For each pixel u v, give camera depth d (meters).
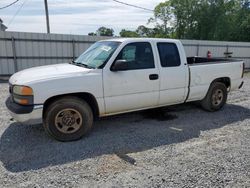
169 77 5.24
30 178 3.23
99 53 4.93
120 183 3.13
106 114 4.75
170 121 5.56
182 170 3.43
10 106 4.22
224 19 41.12
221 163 3.63
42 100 4.08
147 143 4.36
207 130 5.02
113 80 4.60
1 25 28.77
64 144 4.29
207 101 6.17
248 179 3.24
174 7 43.88
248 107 6.88
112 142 4.39
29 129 4.96
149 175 3.31
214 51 19.72
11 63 13.36
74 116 4.43
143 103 5.05
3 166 3.53
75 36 14.70
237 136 4.71
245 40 40.19
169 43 5.33
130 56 4.82
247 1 41.00
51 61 14.34
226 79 6.44
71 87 4.24
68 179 3.22
